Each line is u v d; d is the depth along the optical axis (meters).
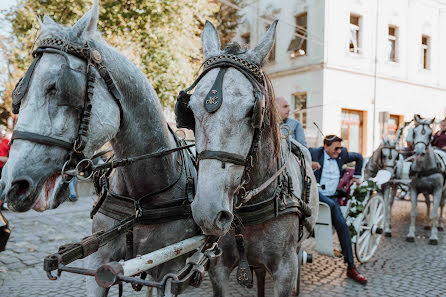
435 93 16.67
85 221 6.76
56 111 1.47
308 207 2.45
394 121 15.41
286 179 2.26
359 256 4.70
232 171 1.61
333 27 13.23
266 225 2.14
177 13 10.03
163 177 2.03
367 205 4.79
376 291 3.87
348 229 4.25
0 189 1.41
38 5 9.48
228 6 15.52
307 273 4.42
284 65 14.39
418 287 3.99
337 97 13.42
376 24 14.42
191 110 1.77
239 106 1.61
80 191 9.34
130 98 1.84
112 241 1.98
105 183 2.09
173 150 2.00
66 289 3.80
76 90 1.48
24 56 9.95
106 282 1.32
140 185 1.98
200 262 1.63
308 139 13.23
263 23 14.95
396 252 5.41
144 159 1.96
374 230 5.01
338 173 4.36
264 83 1.85
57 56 1.52
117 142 1.88
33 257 4.76
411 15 15.57
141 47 10.08
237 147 1.62
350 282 4.13
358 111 14.30
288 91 14.25
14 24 10.06
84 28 1.63
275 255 2.19
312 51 13.44
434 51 16.55
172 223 2.02
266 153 2.03
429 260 5.00
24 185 1.43
